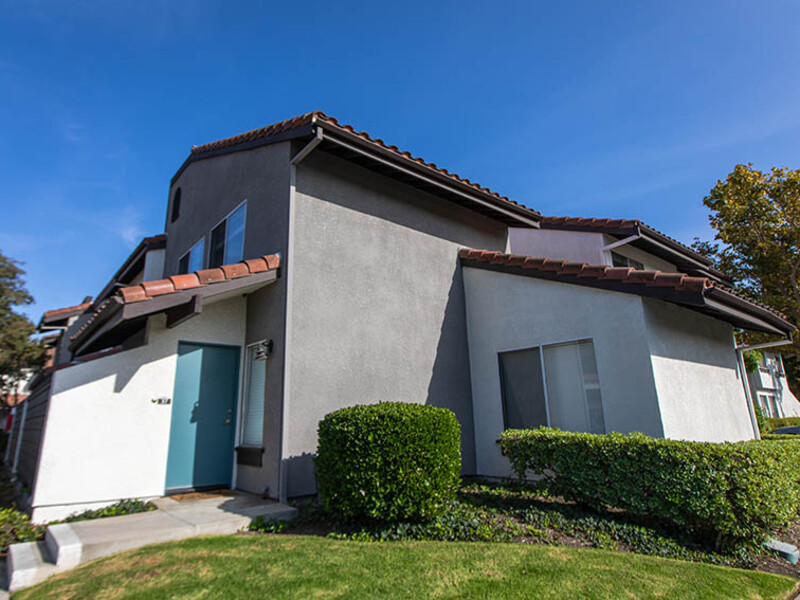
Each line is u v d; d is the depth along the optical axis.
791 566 4.77
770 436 12.18
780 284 17.09
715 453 4.94
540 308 8.56
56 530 5.11
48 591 3.86
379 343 8.09
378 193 8.77
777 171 16.73
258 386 7.63
